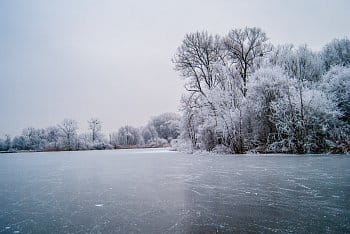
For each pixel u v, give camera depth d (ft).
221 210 26.86
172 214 26.05
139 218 25.21
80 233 21.89
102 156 134.82
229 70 116.88
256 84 103.19
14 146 311.88
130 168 68.28
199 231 21.18
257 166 60.59
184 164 72.02
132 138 347.36
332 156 78.13
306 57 128.26
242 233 20.47
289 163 63.52
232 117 107.04
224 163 70.08
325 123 92.43
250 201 30.01
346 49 142.00
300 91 92.02
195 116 127.65
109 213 27.35
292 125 94.12
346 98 97.25
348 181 39.81
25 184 49.08
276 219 23.54
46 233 22.25
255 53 126.31
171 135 351.46
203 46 126.93
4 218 27.09
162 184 42.52
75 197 35.88
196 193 35.01
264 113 102.42
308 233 20.12
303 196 31.48
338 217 23.66
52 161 109.40
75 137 294.87
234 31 125.59
